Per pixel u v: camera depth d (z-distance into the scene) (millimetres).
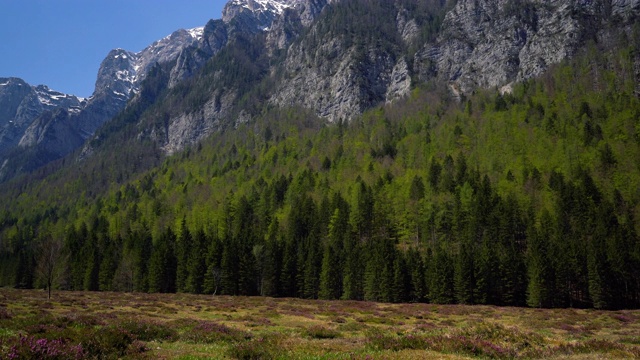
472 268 97500
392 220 132625
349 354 22281
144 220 164125
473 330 28094
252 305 73375
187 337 29156
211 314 53719
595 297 91250
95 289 123625
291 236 127562
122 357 19703
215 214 154750
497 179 145500
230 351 22438
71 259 126125
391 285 99250
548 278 92562
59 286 123688
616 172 133375
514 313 70062
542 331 44500
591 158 141500
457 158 153375
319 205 146625
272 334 32281
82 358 17781
